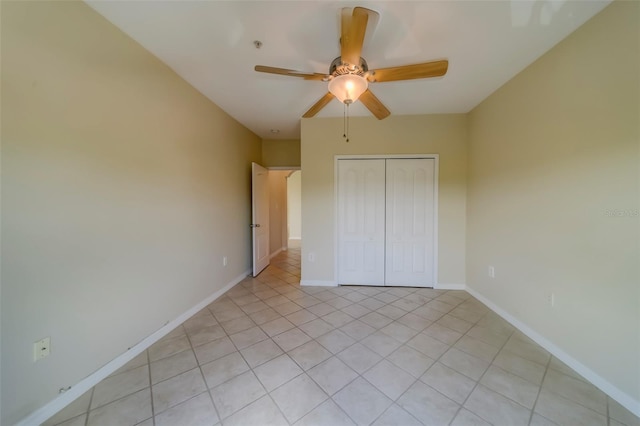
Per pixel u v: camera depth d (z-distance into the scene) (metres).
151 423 1.34
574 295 1.77
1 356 1.21
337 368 1.79
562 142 1.86
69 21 1.46
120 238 1.81
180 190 2.44
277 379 1.68
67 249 1.47
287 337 2.21
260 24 1.70
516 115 2.35
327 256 3.58
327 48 1.96
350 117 3.48
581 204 1.72
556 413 1.39
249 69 2.27
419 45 1.90
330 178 3.53
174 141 2.35
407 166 3.44
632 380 1.42
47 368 1.38
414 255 3.49
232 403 1.47
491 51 1.98
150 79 2.05
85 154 1.57
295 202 8.17
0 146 1.20
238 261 3.78
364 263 3.58
